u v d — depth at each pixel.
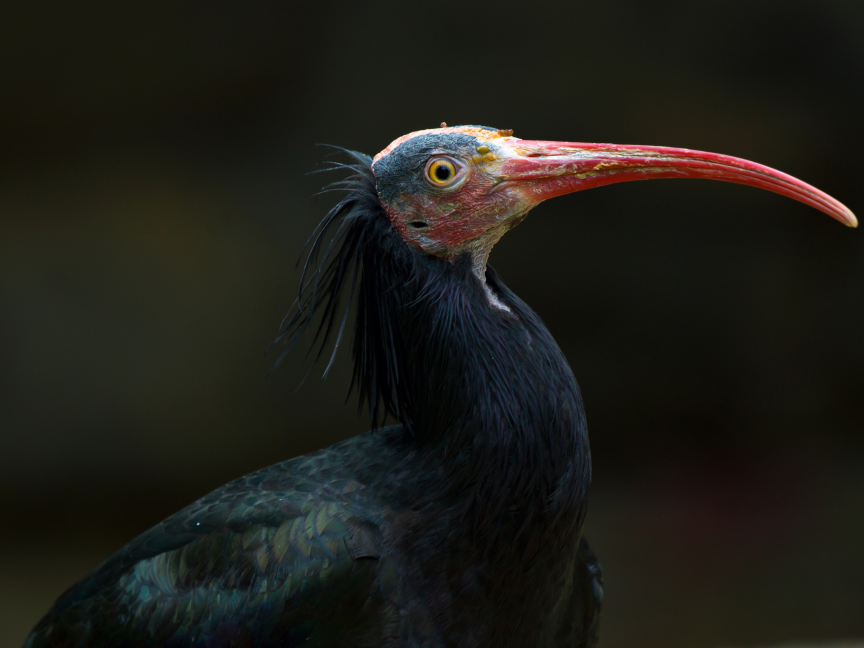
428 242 4.08
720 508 13.76
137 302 13.06
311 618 3.87
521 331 3.96
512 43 12.84
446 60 12.93
